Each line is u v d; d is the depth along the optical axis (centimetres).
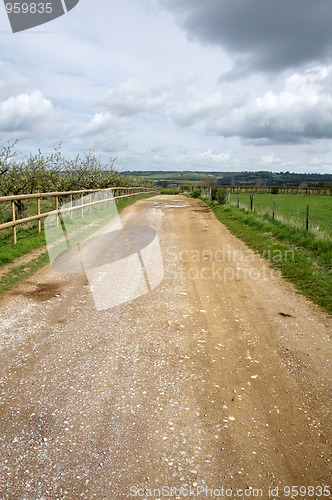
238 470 244
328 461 255
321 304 576
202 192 3969
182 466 245
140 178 4125
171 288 640
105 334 445
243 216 1611
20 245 870
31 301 547
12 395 316
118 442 264
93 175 1920
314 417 303
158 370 367
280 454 260
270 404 319
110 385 337
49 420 286
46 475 233
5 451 252
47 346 408
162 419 292
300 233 1096
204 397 325
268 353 414
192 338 446
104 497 218
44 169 1412
